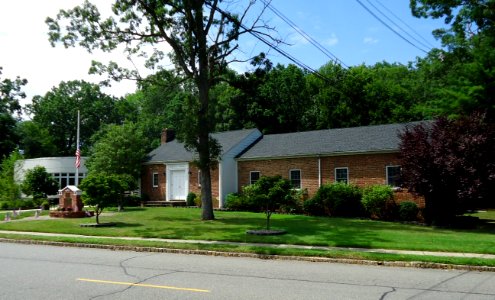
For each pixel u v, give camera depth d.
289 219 23.14
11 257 12.39
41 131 65.00
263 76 22.91
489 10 26.75
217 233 16.98
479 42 29.08
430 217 21.05
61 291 7.76
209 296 7.32
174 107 49.75
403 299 7.17
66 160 44.25
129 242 14.91
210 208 22.86
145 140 38.59
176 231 17.83
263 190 16.97
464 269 10.35
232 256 12.73
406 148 20.28
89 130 69.81
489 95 26.23
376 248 13.16
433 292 7.73
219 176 31.36
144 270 10.09
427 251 12.59
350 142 27.78
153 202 34.72
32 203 35.38
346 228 18.58
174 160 34.84
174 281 8.69
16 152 36.16
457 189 18.70
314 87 51.38
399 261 10.97
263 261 11.72
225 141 34.19
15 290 7.86
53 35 22.11
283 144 31.53
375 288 8.05
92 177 20.50
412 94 52.31
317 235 16.08
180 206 33.19
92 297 7.29
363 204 24.20
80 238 16.17
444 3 27.95
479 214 25.88
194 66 22.91
